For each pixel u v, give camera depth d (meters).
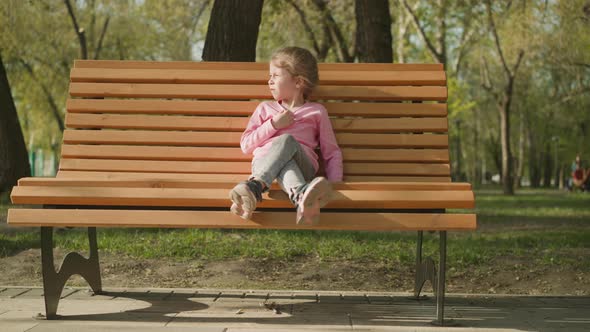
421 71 4.24
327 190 3.24
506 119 27.53
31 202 3.46
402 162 4.09
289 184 3.36
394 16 21.47
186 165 4.09
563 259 6.24
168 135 4.15
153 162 4.09
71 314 3.79
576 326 3.62
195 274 5.38
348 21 18.52
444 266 3.60
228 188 3.42
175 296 4.43
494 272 5.71
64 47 24.17
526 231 9.73
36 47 22.95
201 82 4.28
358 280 5.33
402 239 7.69
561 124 41.78
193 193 3.40
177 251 6.12
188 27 19.06
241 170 4.08
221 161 4.13
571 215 13.54
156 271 5.44
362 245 6.86
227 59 7.91
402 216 3.41
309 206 3.26
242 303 4.22
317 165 3.86
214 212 3.41
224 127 4.18
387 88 4.22
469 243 7.55
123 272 5.41
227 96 4.25
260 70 4.27
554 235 8.80
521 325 3.63
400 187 3.41
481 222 11.62
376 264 5.90
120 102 4.22
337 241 7.02
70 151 4.11
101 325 3.45
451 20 23.88
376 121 4.16
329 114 4.19
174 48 23.28
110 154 4.11
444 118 4.16
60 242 6.63
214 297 4.42
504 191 27.80
